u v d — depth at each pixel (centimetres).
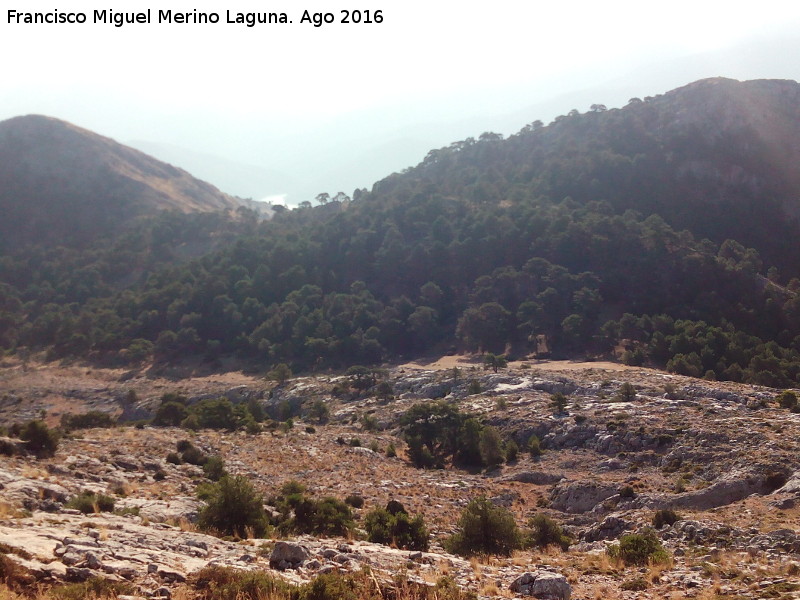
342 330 12706
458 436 6475
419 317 12594
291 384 10656
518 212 16212
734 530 2681
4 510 2180
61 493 2842
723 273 13012
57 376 12550
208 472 4534
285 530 2869
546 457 5744
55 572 1426
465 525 2739
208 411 7425
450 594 1548
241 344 13225
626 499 4253
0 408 11100
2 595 1271
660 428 5503
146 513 2788
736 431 4975
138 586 1416
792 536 2436
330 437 6938
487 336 12025
